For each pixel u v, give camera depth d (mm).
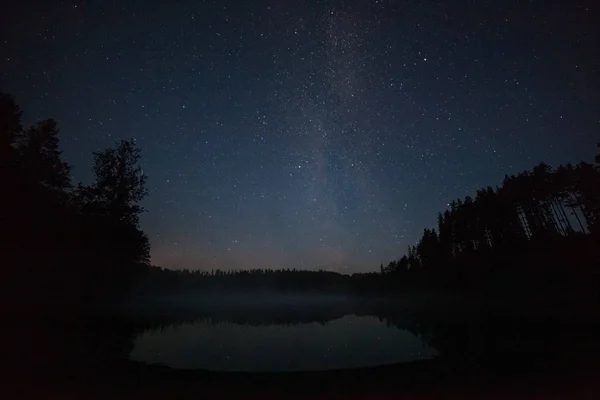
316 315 36938
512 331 20641
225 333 24000
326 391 10664
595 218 31938
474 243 55531
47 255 26125
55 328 20141
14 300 22531
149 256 36688
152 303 37094
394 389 10672
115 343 18531
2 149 24781
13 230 24031
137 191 37000
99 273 30266
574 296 29938
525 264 39812
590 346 15523
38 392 10219
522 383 10602
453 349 16672
